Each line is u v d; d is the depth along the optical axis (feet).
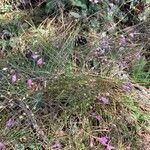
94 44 9.71
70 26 10.27
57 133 8.35
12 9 10.96
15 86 8.87
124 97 8.95
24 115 8.43
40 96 8.70
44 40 9.91
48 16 10.69
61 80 8.89
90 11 10.48
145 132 8.64
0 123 8.45
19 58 9.52
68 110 8.64
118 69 9.41
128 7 10.79
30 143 8.16
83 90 8.79
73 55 9.64
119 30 10.32
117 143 8.36
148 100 9.11
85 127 8.48
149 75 9.67
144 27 10.42
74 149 8.16
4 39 10.18
